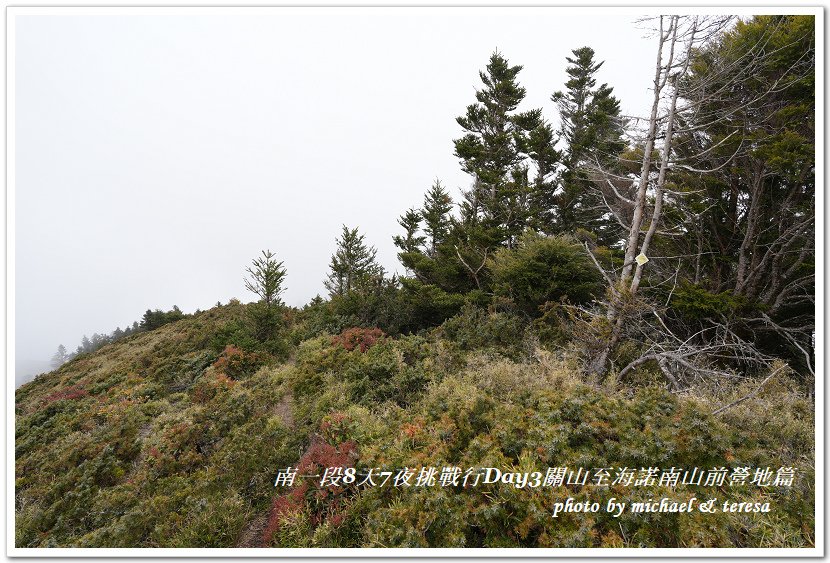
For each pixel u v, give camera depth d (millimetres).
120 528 4949
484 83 16891
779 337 8734
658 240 10797
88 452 7531
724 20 6523
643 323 8367
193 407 9836
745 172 9188
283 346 14844
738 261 9805
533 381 5957
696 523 3250
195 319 23359
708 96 7289
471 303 12258
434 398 6043
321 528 4180
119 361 18109
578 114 19594
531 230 12977
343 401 7352
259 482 5887
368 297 14133
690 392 5691
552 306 10031
